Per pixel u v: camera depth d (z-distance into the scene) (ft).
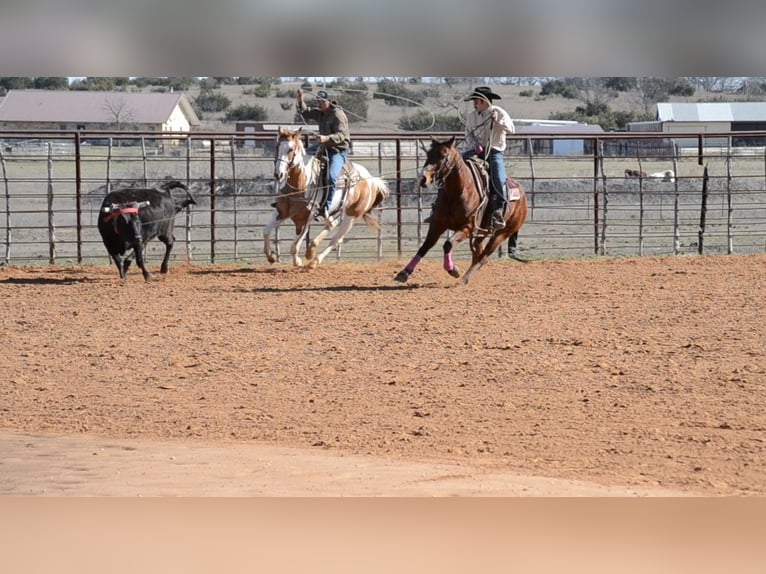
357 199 79.71
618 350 47.26
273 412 36.83
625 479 27.32
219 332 52.95
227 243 109.29
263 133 84.94
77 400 38.91
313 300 63.46
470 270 71.00
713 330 51.93
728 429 33.55
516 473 27.86
